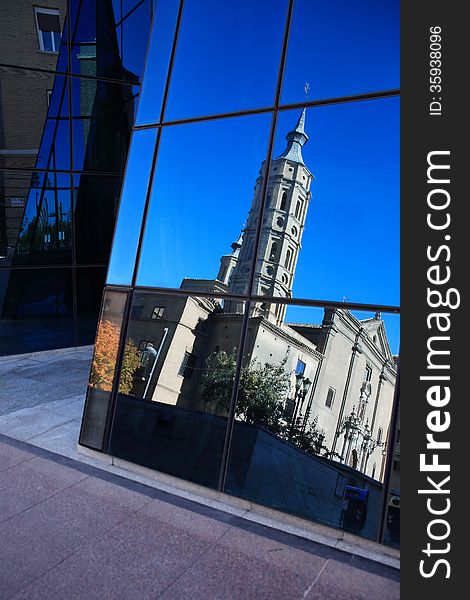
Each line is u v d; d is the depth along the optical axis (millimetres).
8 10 13898
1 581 4820
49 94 14742
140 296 8258
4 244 14359
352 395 6242
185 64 8539
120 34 15922
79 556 5285
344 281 6645
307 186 7137
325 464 6254
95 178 16297
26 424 9258
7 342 14633
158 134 8633
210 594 4820
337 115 7008
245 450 6797
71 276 16203
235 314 7363
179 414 7418
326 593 4945
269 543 5785
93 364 8391
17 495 6520
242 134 7816
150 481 7254
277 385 6812
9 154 14266
